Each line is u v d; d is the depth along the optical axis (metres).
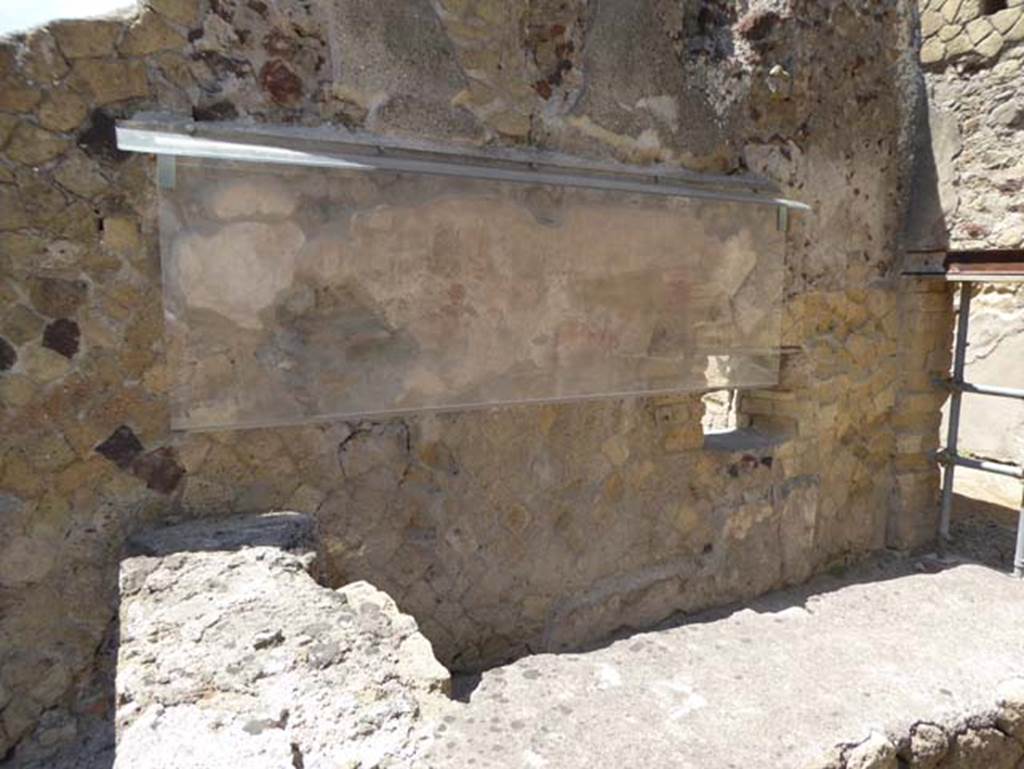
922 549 3.84
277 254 2.06
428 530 2.43
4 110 1.72
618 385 2.74
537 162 2.44
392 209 2.22
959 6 3.33
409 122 2.22
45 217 1.79
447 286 2.34
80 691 1.94
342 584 2.29
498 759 1.33
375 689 1.37
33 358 1.82
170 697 1.28
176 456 2.01
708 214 2.85
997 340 5.03
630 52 2.61
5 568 1.83
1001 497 4.62
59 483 1.88
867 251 3.46
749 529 3.19
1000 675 1.88
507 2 2.34
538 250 2.49
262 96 2.00
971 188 3.36
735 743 1.48
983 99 3.29
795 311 3.18
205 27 1.91
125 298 1.90
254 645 1.44
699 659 1.85
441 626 2.50
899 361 3.69
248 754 1.17
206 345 2.00
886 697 1.73
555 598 2.74
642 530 2.92
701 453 3.03
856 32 3.23
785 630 2.10
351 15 2.10
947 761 1.66
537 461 2.63
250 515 2.09
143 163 1.88
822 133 3.18
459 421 2.44
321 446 2.21
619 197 2.62
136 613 1.54
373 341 2.24
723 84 2.86
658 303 2.78
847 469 3.54
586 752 1.39
